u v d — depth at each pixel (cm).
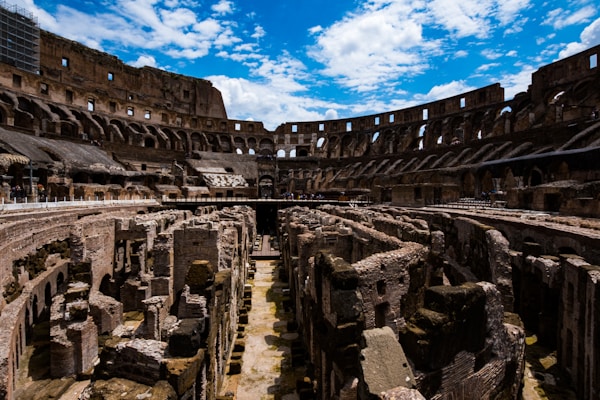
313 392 1180
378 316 991
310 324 1250
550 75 6275
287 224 2730
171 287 1628
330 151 10362
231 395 1210
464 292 744
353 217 2542
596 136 3888
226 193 7131
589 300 1087
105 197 4625
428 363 684
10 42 6850
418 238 1368
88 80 8700
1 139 3941
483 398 804
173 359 785
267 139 10712
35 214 2264
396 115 9369
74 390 1205
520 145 5238
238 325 1806
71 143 5919
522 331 1008
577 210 2312
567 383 1236
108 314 1530
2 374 917
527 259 1686
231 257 1767
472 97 7781
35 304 1591
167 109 9369
